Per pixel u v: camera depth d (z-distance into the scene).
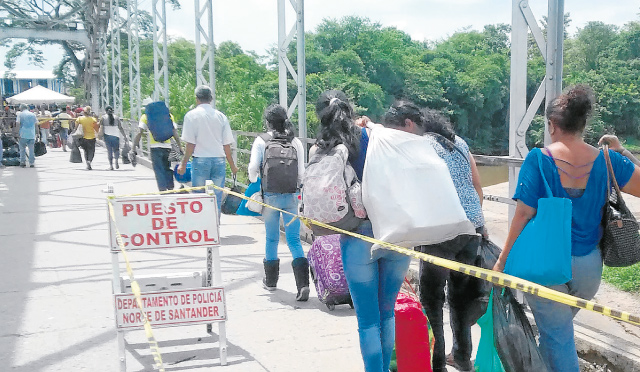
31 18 40.56
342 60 86.88
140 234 3.92
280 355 4.21
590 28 87.75
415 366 3.45
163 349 4.36
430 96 89.75
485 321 3.18
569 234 2.74
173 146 8.78
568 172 2.81
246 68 78.62
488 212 8.14
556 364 2.92
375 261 3.32
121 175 16.14
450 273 3.75
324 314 5.07
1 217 9.96
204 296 4.00
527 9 4.79
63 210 10.64
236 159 11.81
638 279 5.56
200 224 4.01
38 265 6.79
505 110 98.00
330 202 3.19
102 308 5.28
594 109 2.88
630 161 2.90
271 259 5.67
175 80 39.28
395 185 3.06
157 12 18.38
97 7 36.47
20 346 4.41
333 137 3.31
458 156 3.59
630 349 3.74
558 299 2.13
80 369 4.00
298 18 8.42
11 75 69.25
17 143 19.02
